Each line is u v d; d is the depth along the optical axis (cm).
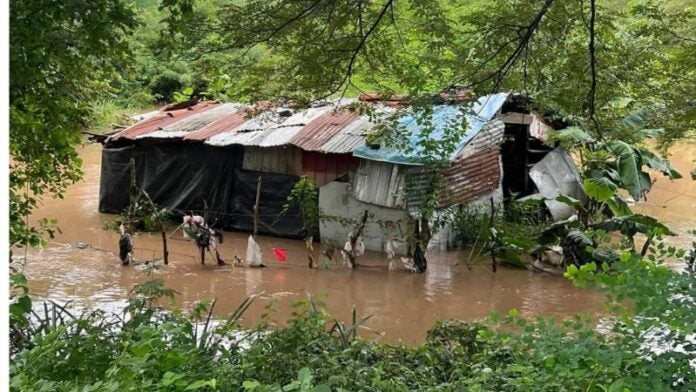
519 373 450
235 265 1341
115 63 661
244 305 727
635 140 1159
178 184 1648
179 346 466
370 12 707
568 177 1495
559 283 1257
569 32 739
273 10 649
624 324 434
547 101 780
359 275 1295
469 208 1493
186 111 1844
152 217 1448
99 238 1501
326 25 683
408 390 475
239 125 1648
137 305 587
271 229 1568
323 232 1499
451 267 1355
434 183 1323
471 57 758
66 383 350
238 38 667
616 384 358
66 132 726
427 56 784
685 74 827
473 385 459
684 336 392
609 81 765
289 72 746
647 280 398
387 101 909
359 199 1439
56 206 1778
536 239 1343
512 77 796
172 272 1282
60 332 414
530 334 441
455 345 624
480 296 1184
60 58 622
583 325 470
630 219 1238
